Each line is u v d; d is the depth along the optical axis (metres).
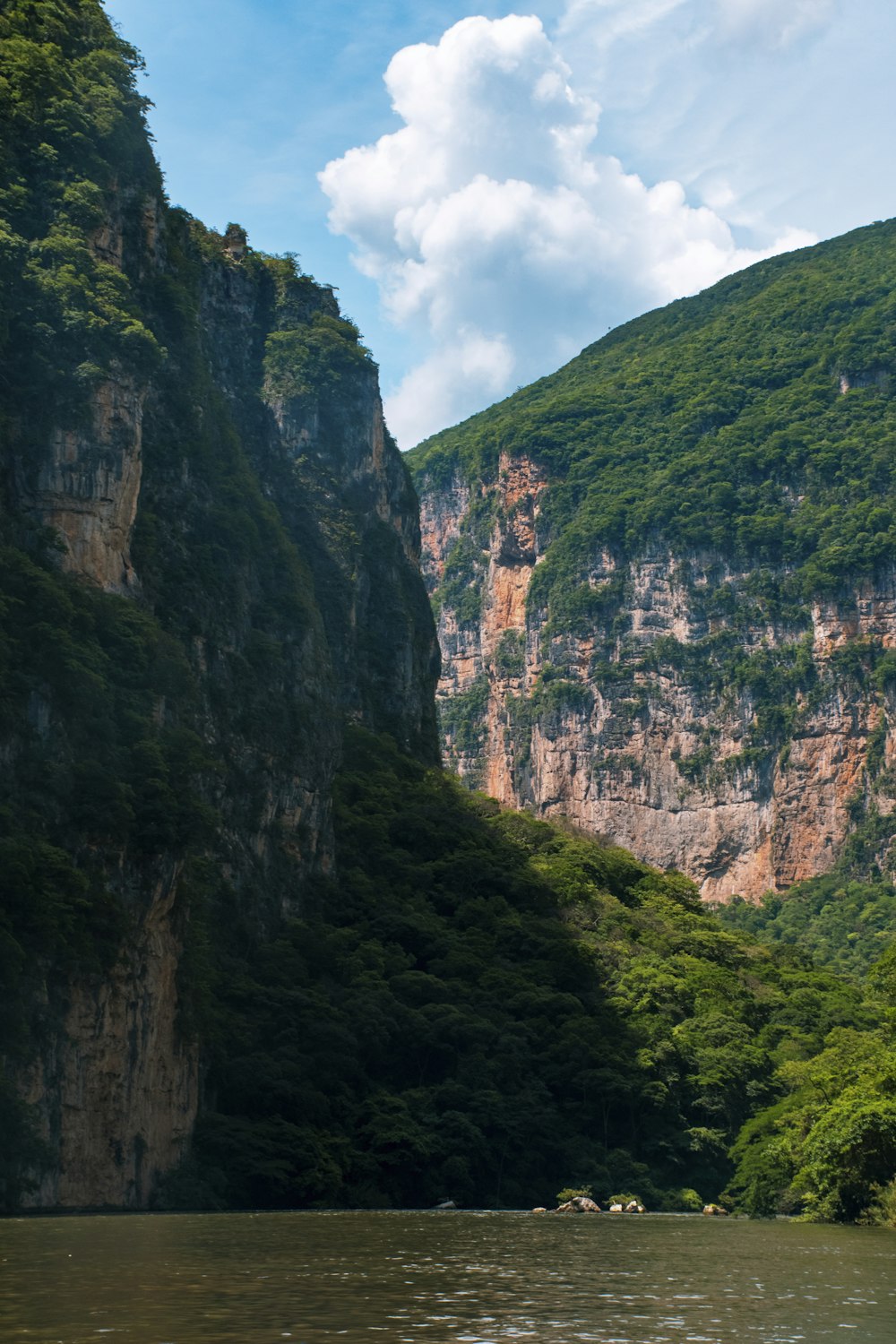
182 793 138.25
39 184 160.38
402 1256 86.12
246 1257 82.88
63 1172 119.94
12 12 168.62
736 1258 89.00
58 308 150.88
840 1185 122.06
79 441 148.50
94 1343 56.94
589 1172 154.50
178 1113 137.25
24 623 133.62
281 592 193.00
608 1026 175.38
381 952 177.00
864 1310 68.88
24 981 116.62
